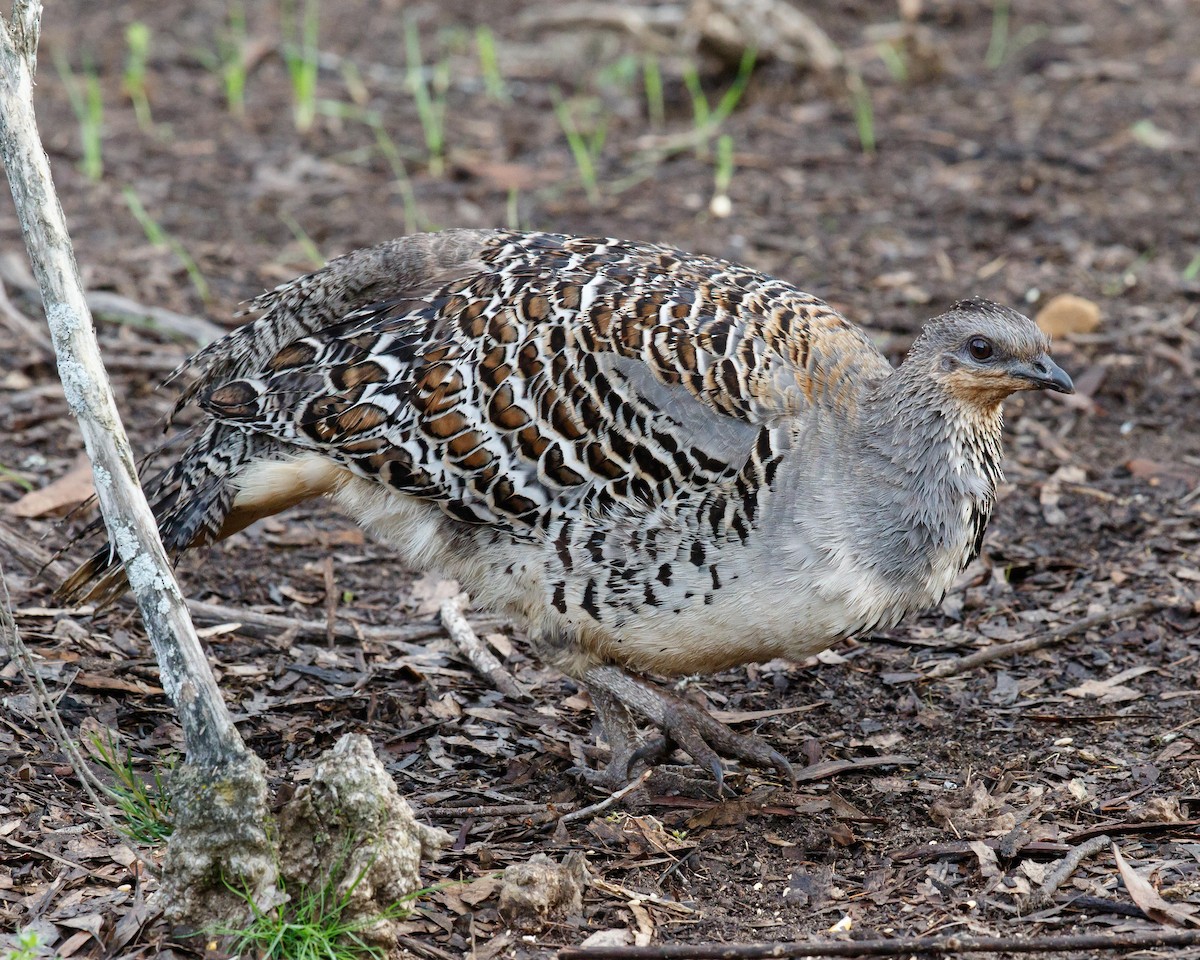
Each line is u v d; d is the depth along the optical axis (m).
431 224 18.09
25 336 15.28
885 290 16.66
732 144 20.56
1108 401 14.95
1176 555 12.34
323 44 24.42
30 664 7.98
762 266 17.11
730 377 8.88
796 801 9.30
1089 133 20.47
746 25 21.66
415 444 9.10
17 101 7.44
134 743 9.59
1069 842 8.60
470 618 11.80
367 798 7.43
